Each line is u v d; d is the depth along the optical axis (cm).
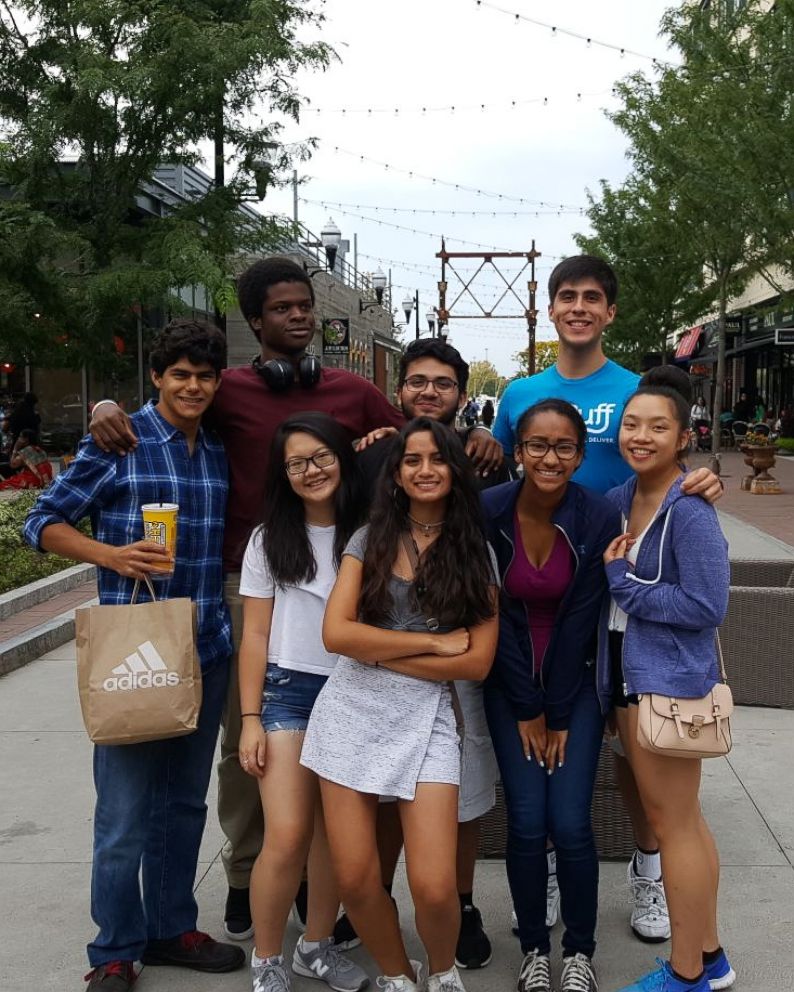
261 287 348
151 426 314
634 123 1747
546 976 303
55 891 377
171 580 310
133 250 1590
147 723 284
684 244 2158
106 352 1594
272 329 349
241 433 339
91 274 1541
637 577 284
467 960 324
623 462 357
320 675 304
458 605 280
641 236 2762
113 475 306
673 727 270
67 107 1498
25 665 701
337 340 2673
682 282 2902
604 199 2905
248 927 344
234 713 341
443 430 283
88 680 285
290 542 303
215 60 1452
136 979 317
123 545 306
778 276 2689
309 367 345
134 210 1812
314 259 2686
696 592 269
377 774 273
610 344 3209
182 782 323
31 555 998
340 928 341
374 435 341
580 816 296
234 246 1639
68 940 342
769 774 476
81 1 1472
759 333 3241
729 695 276
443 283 3625
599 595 298
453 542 283
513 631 299
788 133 1438
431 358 334
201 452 322
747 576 648
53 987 314
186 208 1603
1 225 1330
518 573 299
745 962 321
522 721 299
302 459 300
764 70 1512
